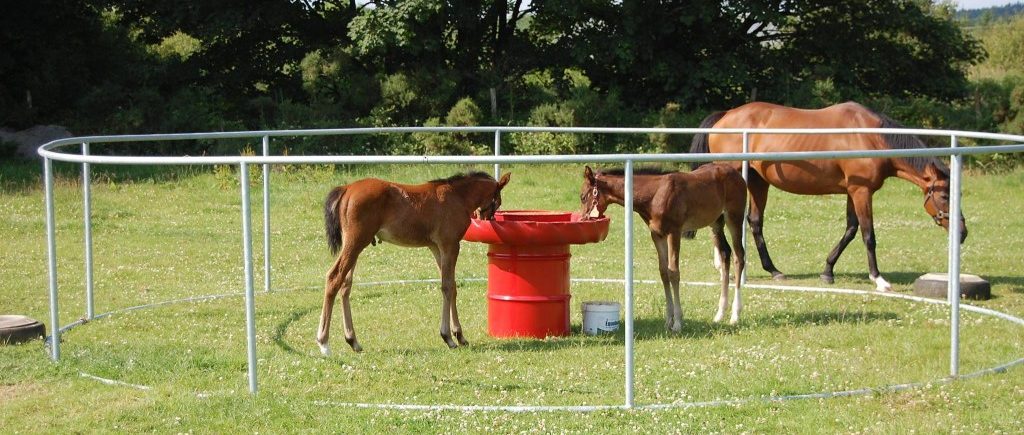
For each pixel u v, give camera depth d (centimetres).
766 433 577
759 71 2548
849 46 2541
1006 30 3450
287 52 2588
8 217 1471
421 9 2255
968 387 658
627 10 2394
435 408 616
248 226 636
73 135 2245
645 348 781
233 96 2600
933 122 2294
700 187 841
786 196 1839
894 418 600
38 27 2408
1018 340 803
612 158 593
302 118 2283
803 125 1112
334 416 605
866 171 1069
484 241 812
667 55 2500
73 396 648
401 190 752
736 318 881
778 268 1212
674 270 834
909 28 2539
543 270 826
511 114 2352
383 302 985
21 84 2414
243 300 998
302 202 1684
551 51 2559
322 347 756
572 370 716
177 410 616
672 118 2295
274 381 688
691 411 612
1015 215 1594
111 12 2819
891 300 984
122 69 2541
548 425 588
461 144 2238
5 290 1035
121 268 1162
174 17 2428
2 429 589
